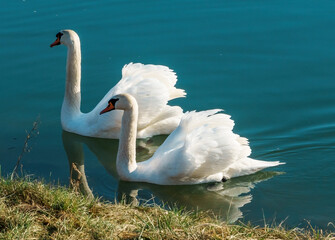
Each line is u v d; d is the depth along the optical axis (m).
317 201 11.32
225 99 15.62
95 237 8.03
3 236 7.73
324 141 13.66
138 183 12.44
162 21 19.53
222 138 11.94
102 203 9.42
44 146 14.04
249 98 15.64
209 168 11.97
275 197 11.52
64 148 14.05
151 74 14.86
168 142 12.66
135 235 8.14
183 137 12.54
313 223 10.38
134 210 9.28
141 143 14.38
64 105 15.02
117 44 18.19
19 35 18.89
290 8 20.17
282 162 12.86
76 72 14.84
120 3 21.12
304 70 16.80
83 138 14.71
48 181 12.28
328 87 15.98
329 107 15.08
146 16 19.94
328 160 12.91
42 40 18.62
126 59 17.39
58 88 16.45
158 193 12.05
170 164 12.08
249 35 18.55
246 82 16.38
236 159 11.94
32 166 12.98
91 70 17.08
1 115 15.16
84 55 17.66
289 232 8.73
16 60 17.70
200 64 17.27
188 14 20.05
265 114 14.86
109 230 8.19
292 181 12.13
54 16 20.05
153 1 21.17
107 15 20.06
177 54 17.67
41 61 17.72
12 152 13.54
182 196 11.94
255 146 13.55
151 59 17.41
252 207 11.14
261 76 16.64
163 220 8.57
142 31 18.89
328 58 17.27
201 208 11.27
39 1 21.50
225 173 12.30
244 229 8.65
